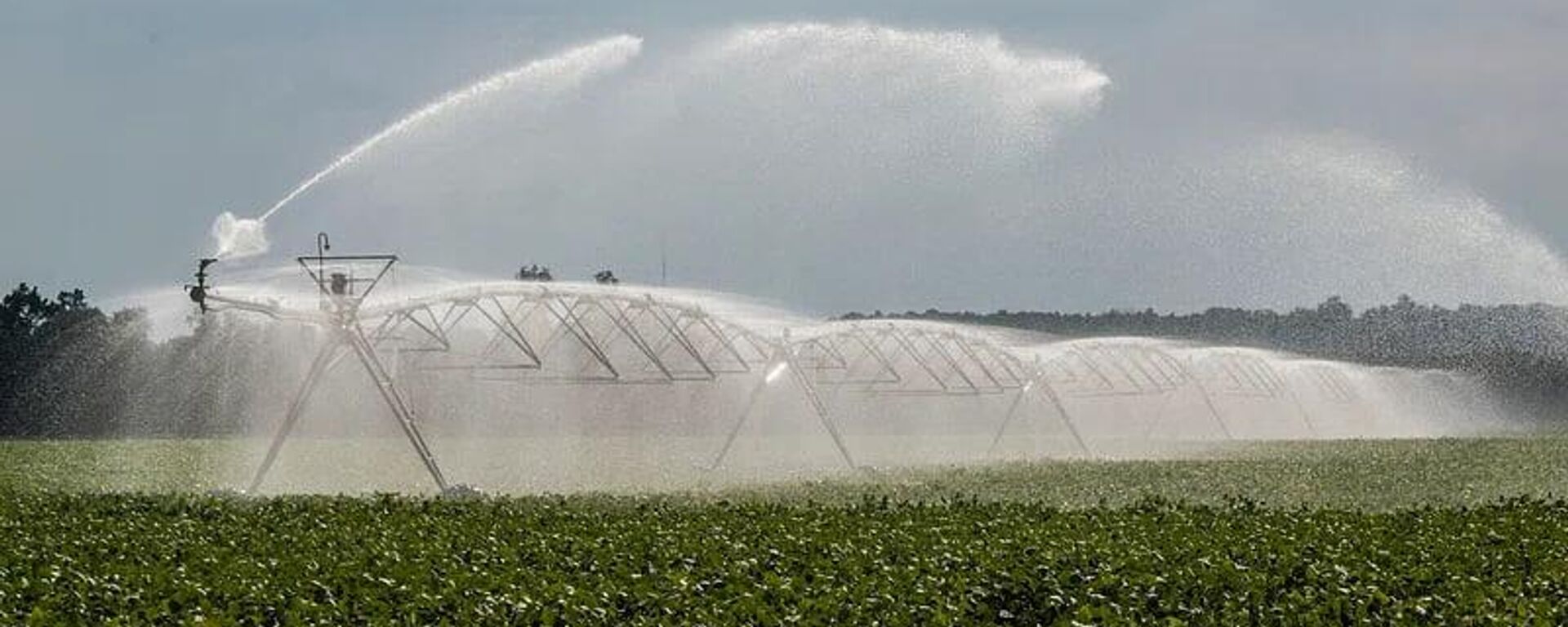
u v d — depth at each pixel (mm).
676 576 37094
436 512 52438
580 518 50375
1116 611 33844
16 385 165000
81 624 32281
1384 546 42938
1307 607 34250
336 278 64188
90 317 166625
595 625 32625
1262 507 55219
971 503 57312
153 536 46031
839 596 34562
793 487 69312
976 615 34531
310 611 33406
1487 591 35844
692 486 70500
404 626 32250
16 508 54469
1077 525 49031
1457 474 79875
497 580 36188
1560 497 65438
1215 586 36469
